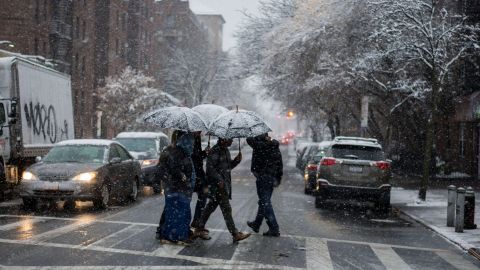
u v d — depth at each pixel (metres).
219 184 12.59
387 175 19.83
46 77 23.64
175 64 98.25
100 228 14.12
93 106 66.00
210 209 12.89
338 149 20.28
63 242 12.12
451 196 16.64
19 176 21.05
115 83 55.53
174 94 98.56
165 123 12.07
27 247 11.52
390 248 12.99
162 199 21.89
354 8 33.69
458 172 38.84
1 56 25.44
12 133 20.19
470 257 12.41
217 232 14.09
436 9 29.06
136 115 53.81
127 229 14.05
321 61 37.00
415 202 22.25
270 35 42.97
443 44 26.58
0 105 20.06
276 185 13.84
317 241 13.39
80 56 61.19
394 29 25.98
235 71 51.75
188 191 12.17
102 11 71.25
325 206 21.59
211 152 12.76
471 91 33.91
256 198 23.12
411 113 34.56
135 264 10.22
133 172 21.03
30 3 49.31
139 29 83.88
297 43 38.41
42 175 17.41
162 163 12.08
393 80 31.78
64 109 25.95
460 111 34.78
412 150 39.50
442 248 13.38
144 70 87.69
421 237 14.90
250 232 14.20
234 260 10.83
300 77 40.88
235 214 17.84
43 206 18.72
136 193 21.48
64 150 19.28
